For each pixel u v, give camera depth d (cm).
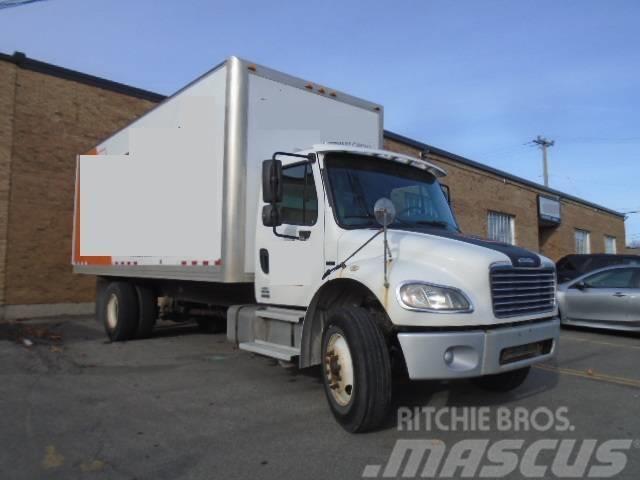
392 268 448
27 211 1278
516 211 2536
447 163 2089
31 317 1272
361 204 549
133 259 845
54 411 519
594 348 909
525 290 476
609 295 1062
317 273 536
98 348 870
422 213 590
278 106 663
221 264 629
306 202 561
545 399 567
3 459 401
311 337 524
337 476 374
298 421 491
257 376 667
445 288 429
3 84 1246
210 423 486
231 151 620
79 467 388
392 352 508
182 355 808
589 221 3412
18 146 1269
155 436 452
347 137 746
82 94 1382
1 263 1228
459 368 422
